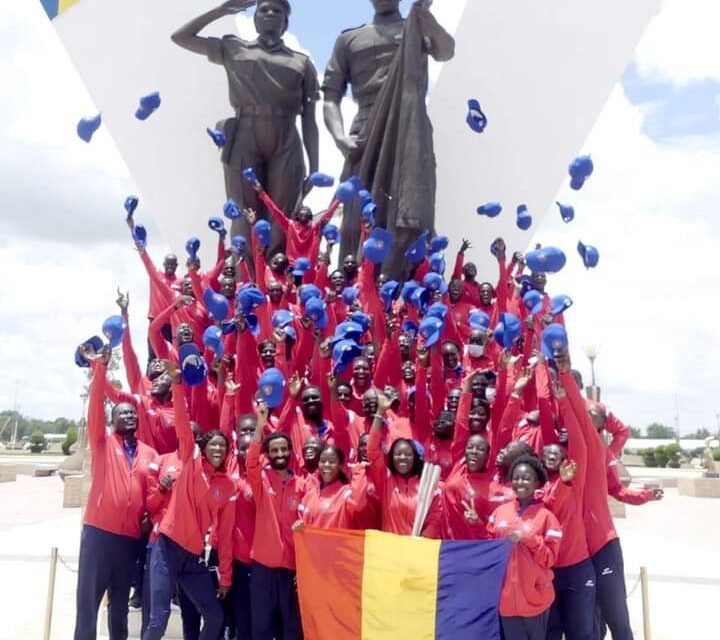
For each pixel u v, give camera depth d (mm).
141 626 7488
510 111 12742
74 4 12789
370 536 5973
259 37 11109
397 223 9758
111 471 6496
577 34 12594
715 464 38188
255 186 10383
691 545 16031
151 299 10289
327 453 6547
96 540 6340
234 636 7184
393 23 11172
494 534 5953
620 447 7984
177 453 6793
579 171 8328
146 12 12875
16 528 16984
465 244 10562
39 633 8320
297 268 9672
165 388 8016
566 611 6117
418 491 6238
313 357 8336
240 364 8422
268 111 10852
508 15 12781
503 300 9742
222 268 10328
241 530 6590
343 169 11047
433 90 12859
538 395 7266
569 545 6098
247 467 6277
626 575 12102
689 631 8688
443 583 5758
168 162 12898
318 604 5941
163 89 12914
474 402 7109
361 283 9398
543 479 5906
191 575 6285
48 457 58969
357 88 11102
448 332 9320
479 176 12766
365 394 7242
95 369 6531
